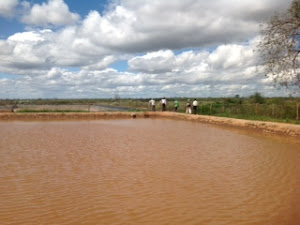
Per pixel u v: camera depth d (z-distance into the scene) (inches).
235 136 619.8
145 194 260.2
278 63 730.8
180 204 237.8
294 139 580.1
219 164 369.1
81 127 768.3
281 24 723.4
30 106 1503.4
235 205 236.5
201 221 207.3
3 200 245.4
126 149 461.1
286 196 256.7
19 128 736.3
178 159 394.6
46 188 275.0
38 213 220.1
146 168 346.6
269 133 670.5
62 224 201.8
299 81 727.1
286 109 850.8
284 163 376.2
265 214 219.3
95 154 421.4
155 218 211.9
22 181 295.4
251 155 423.8
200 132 682.2
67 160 383.6
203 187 279.9
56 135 610.5
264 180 303.0
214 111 1138.7
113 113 1106.1
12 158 393.4
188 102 1147.9
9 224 202.2
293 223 204.1
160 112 1198.9
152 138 580.1
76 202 241.3
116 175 317.1
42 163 367.2
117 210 225.6
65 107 1552.7
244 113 1029.8
